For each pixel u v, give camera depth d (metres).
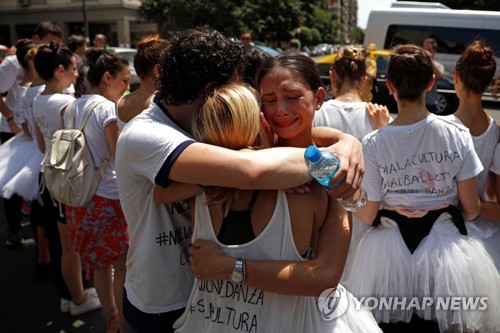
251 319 1.29
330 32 74.56
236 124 1.28
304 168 1.24
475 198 2.01
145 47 2.36
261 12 32.16
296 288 1.23
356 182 1.30
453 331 2.00
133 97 2.39
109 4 27.56
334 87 2.67
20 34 29.16
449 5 25.22
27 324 2.85
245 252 1.27
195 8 29.05
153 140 1.33
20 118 3.63
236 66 1.46
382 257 2.03
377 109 2.44
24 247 3.99
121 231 2.52
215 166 1.21
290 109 1.37
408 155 2.00
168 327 1.54
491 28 10.70
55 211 2.84
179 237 1.54
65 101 2.70
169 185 1.37
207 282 1.35
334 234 1.30
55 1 28.12
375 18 11.45
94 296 3.04
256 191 1.27
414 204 2.03
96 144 2.48
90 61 2.85
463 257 1.94
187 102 1.46
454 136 1.95
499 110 9.78
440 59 11.00
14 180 3.37
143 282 1.52
